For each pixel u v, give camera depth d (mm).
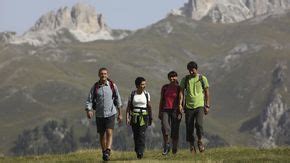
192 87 61469
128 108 59094
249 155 60125
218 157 59375
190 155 60875
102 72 55656
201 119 61219
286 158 56750
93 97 55750
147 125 59125
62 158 68812
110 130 55594
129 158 63188
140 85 58875
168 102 61594
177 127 62125
